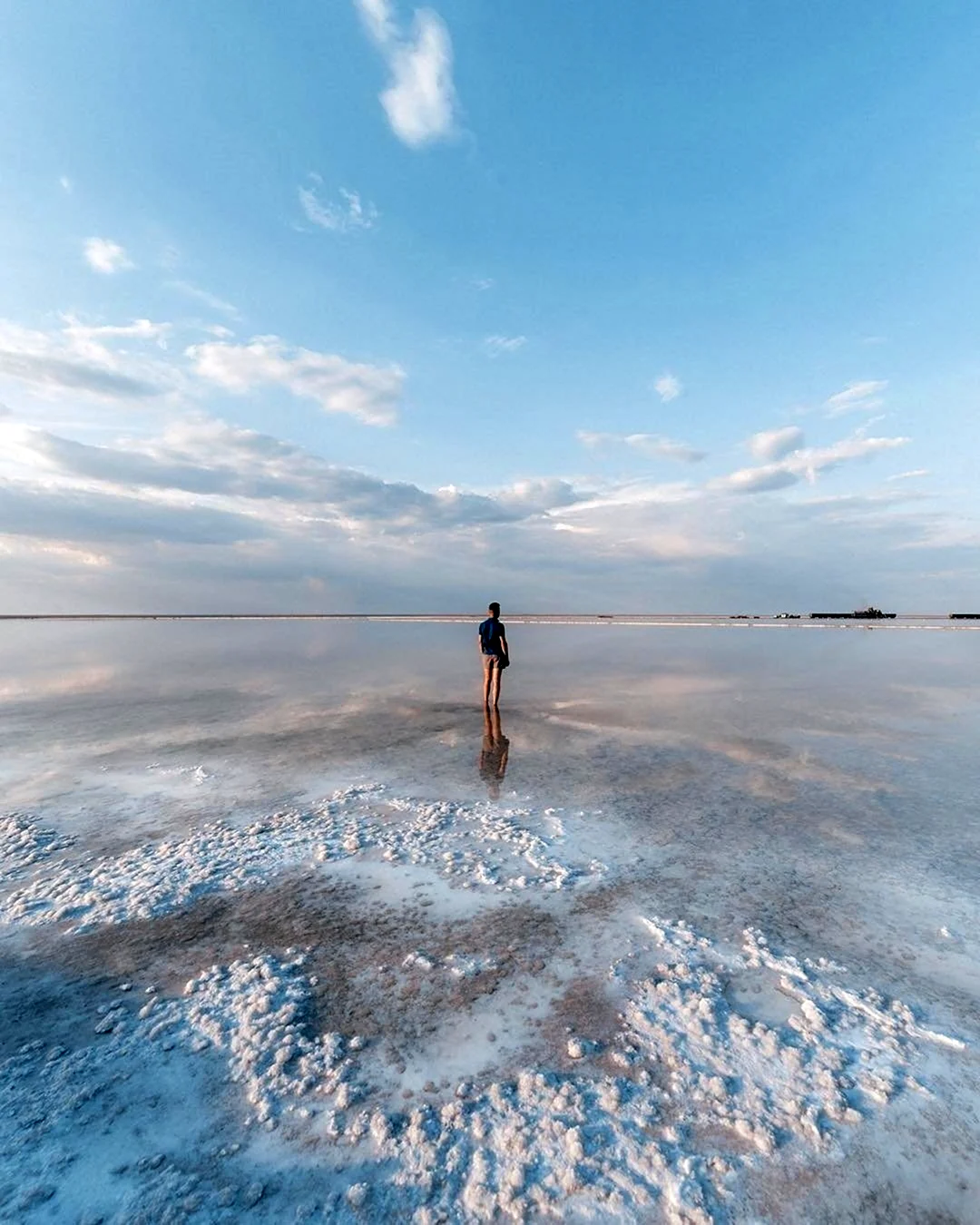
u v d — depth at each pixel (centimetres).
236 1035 291
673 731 938
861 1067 265
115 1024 299
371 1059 275
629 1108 244
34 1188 211
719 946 362
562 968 344
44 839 531
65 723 1013
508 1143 229
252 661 2048
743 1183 212
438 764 767
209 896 433
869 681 1456
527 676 1612
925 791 646
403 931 385
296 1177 217
